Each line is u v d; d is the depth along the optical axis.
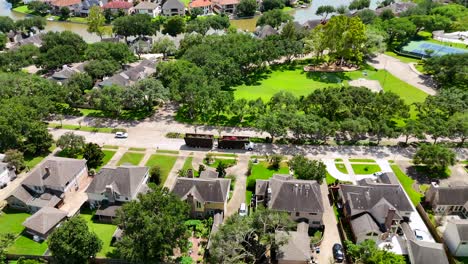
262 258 81.12
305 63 191.38
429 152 105.94
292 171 108.19
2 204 98.19
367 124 119.38
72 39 188.88
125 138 124.88
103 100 132.62
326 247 84.56
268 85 166.12
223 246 73.25
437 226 90.12
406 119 135.62
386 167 111.00
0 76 141.50
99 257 81.25
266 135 127.38
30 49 178.38
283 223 80.00
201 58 163.00
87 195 95.62
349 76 175.38
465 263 80.75
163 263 79.00
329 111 131.00
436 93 147.25
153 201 76.44
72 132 121.56
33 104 127.56
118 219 76.44
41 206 93.69
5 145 113.12
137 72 166.38
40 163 106.00
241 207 92.81
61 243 74.50
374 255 76.31
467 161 114.69
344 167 110.62
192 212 91.44
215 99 132.62
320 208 87.88
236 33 195.12
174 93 137.12
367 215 86.62
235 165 111.38
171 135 126.31
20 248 84.06
